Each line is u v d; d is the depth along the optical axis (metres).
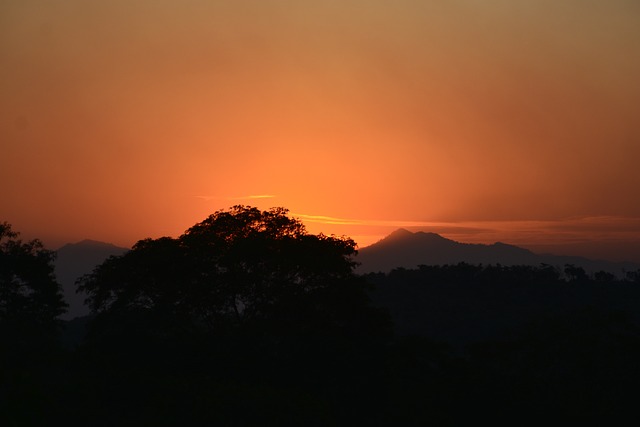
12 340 62.59
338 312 62.78
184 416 42.12
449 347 61.00
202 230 65.62
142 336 60.78
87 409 42.88
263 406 44.38
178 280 61.50
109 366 55.19
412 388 51.44
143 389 46.22
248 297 63.44
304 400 46.12
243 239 62.09
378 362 57.53
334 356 58.56
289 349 61.62
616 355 61.38
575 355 62.72
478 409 49.09
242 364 57.28
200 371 56.50
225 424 41.69
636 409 51.25
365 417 47.22
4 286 73.25
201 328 64.94
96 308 64.38
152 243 64.25
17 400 38.75
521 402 49.91
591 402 52.16
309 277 63.62
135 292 62.59
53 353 58.31
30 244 78.06
